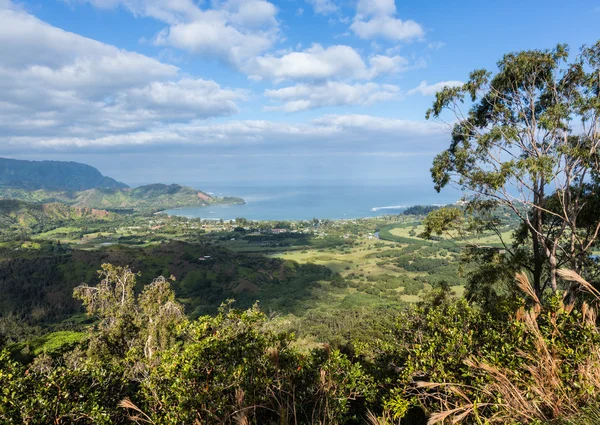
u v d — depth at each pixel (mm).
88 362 4934
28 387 4129
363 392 4879
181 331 4910
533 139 9836
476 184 10031
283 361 4266
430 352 4664
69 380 4312
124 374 5008
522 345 3713
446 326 5488
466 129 10625
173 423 3693
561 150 8859
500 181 9055
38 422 3795
